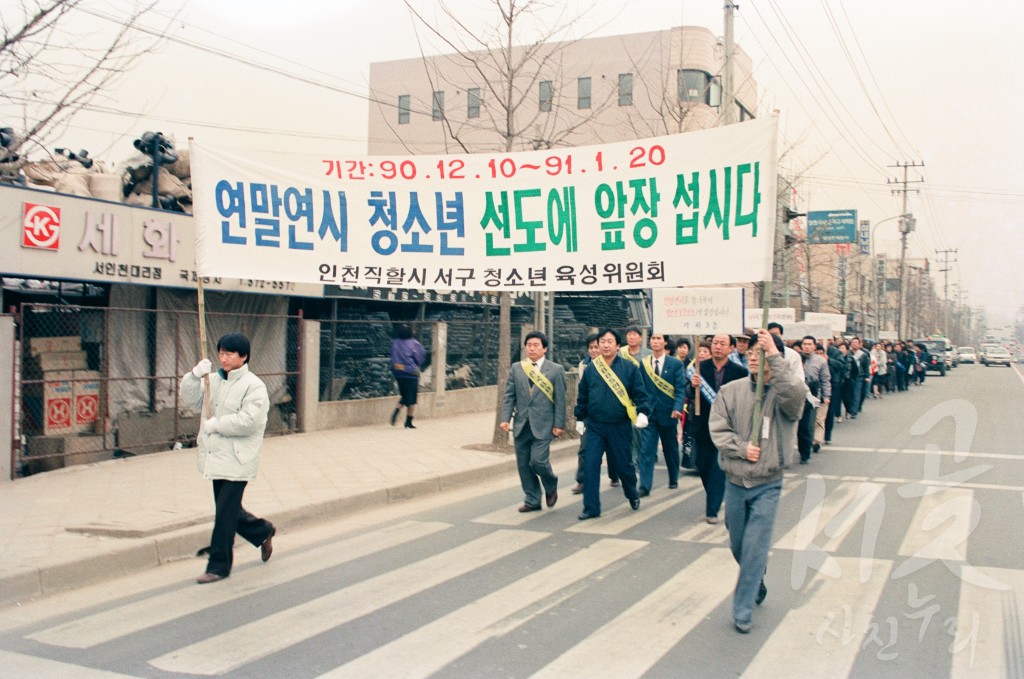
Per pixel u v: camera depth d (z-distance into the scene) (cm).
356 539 791
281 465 1118
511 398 909
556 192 786
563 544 755
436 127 3969
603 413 866
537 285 793
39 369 1105
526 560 699
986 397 2884
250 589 624
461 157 812
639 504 936
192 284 1227
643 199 748
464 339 1970
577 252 781
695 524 837
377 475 1055
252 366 1395
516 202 799
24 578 609
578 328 2523
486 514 905
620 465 878
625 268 759
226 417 639
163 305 1252
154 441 1222
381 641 505
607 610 564
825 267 5038
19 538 714
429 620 545
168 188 1423
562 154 782
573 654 483
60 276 1044
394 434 1462
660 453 1371
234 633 523
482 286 814
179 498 882
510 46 1373
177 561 718
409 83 4009
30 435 1098
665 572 658
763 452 527
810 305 3856
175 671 461
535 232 795
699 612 559
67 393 1133
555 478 910
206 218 812
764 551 525
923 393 3203
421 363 1571
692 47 3597
